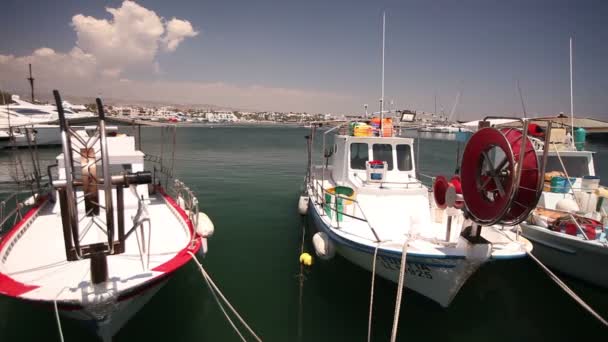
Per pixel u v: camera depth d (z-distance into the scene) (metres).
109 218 4.36
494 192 5.27
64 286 5.07
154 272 5.49
